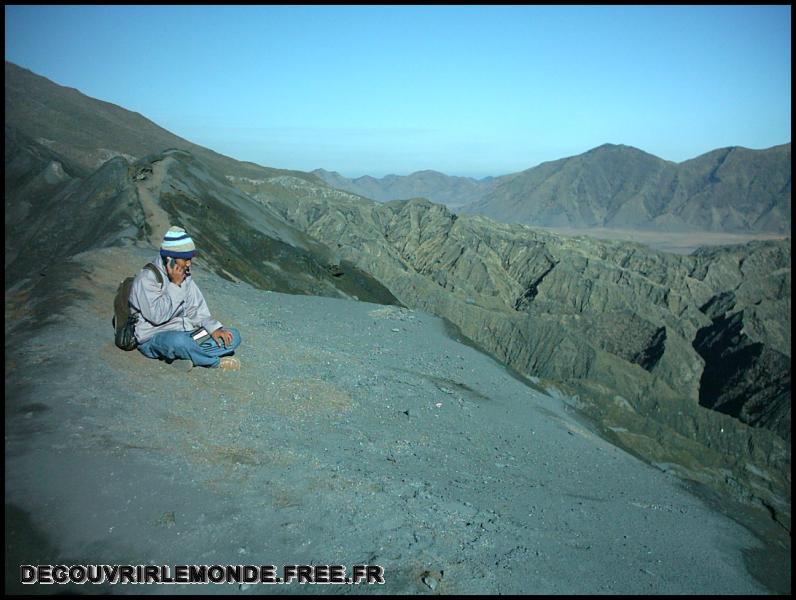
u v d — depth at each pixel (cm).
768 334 8188
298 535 519
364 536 542
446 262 9281
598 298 9106
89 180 3259
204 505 524
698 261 11806
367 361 1233
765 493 3491
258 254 3188
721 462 3844
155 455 574
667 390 5488
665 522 978
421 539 564
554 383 4350
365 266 7144
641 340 7781
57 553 443
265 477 593
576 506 860
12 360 700
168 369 768
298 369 966
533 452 1100
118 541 464
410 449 823
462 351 1691
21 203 3862
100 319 858
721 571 820
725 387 7181
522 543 633
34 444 541
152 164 3403
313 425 775
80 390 653
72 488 500
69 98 9125
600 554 692
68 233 2947
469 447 958
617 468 1260
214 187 3666
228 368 834
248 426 701
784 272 10719
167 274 740
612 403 4244
